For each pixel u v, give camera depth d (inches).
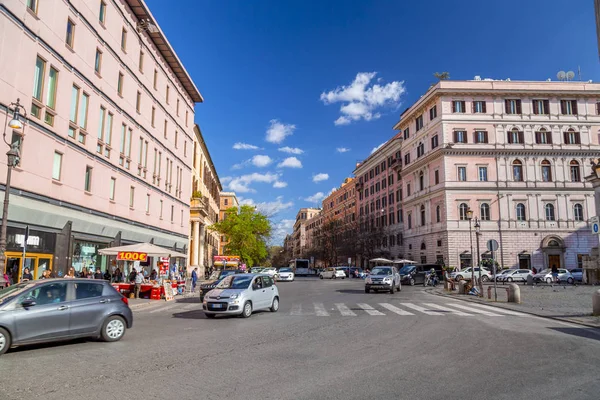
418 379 272.4
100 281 432.5
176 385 258.7
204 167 2464.3
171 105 1556.3
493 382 265.7
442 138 2079.2
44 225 785.6
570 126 2124.8
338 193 4116.6
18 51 704.4
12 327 356.8
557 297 950.4
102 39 1000.9
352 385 259.0
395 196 2672.2
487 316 616.4
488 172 2071.9
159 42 1352.1
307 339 421.1
